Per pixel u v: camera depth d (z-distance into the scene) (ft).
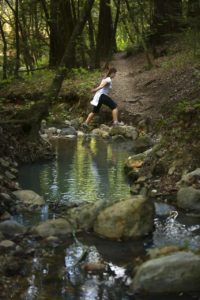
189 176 22.84
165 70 55.06
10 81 59.36
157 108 44.32
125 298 13.35
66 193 23.90
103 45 83.30
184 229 18.49
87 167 29.68
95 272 14.96
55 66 66.23
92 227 18.56
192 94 41.65
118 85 55.52
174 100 42.88
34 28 90.48
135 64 69.62
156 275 13.66
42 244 17.10
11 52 71.77
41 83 58.95
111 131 41.78
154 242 17.22
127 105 47.62
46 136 41.81
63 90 54.60
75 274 14.84
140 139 39.55
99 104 43.65
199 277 13.70
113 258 15.96
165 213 20.39
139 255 16.10
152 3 71.56
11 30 77.61
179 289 13.57
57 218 19.83
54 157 32.68
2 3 78.59
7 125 31.32
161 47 67.36
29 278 14.55
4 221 18.62
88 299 13.33
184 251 14.94
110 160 31.83
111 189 24.57
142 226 17.93
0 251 16.15
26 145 31.58
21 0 67.67
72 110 51.21
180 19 55.06
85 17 33.94
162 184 23.77
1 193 21.40
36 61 77.25
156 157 25.80
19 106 51.44
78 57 72.95
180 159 24.63
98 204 19.21
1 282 14.24
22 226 18.31
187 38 55.67
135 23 72.54
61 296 13.47
